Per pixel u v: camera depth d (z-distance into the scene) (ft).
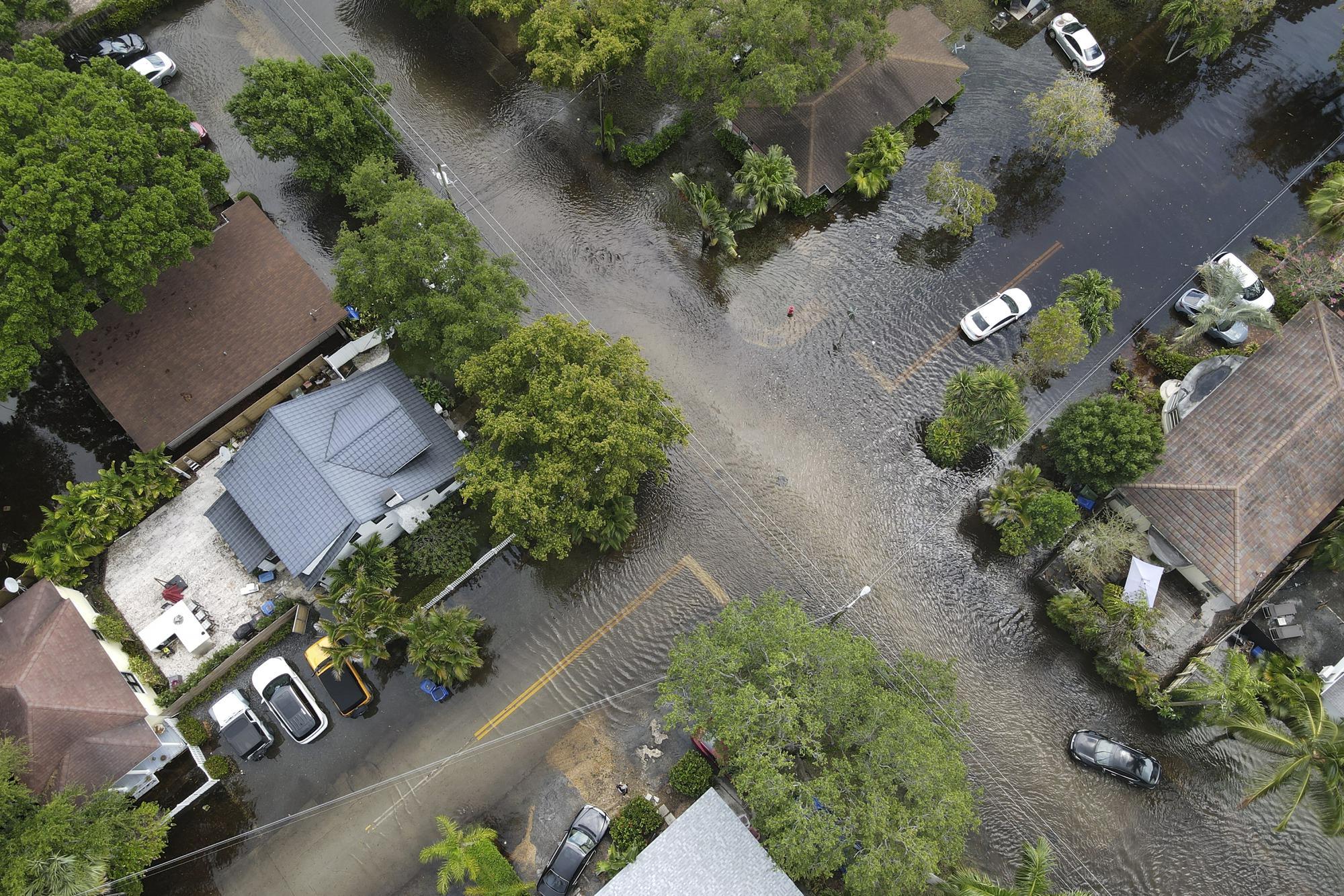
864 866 89.71
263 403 133.39
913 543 134.10
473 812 116.37
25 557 119.96
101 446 136.56
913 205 160.04
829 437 141.08
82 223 112.68
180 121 128.16
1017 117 168.86
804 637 100.58
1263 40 178.50
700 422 141.08
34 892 91.61
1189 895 115.75
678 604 129.39
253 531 121.90
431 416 128.88
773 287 152.25
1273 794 120.06
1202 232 158.92
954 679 109.50
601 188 158.92
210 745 118.01
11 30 142.41
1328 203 147.13
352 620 114.93
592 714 122.42
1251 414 126.93
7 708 104.01
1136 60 175.63
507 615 127.85
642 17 147.64
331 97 141.38
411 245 119.03
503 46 171.53
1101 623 122.31
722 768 114.83
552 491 111.65
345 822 115.55
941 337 149.48
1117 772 119.44
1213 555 120.26
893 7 151.53
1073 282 142.72
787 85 140.36
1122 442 121.29
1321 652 121.70
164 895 110.73
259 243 138.41
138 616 123.03
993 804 119.75
